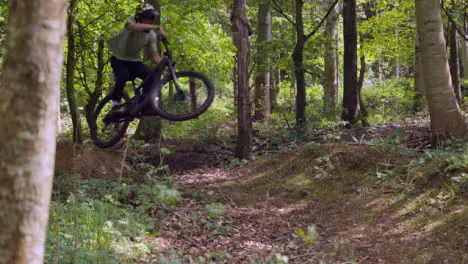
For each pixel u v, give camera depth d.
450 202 6.34
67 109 21.06
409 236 5.99
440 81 8.47
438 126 8.50
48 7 2.15
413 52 18.59
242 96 10.70
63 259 4.52
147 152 11.37
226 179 9.38
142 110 6.66
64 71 13.34
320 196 7.88
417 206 6.61
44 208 2.19
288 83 20.50
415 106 16.44
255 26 21.62
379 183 7.61
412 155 8.17
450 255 5.30
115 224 6.04
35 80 2.13
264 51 13.30
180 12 14.99
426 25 8.49
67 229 5.45
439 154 7.66
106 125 7.12
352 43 12.20
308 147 9.49
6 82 2.14
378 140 9.73
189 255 5.46
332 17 17.80
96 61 13.41
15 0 2.14
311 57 13.25
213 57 16.64
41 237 2.19
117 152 11.29
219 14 21.81
